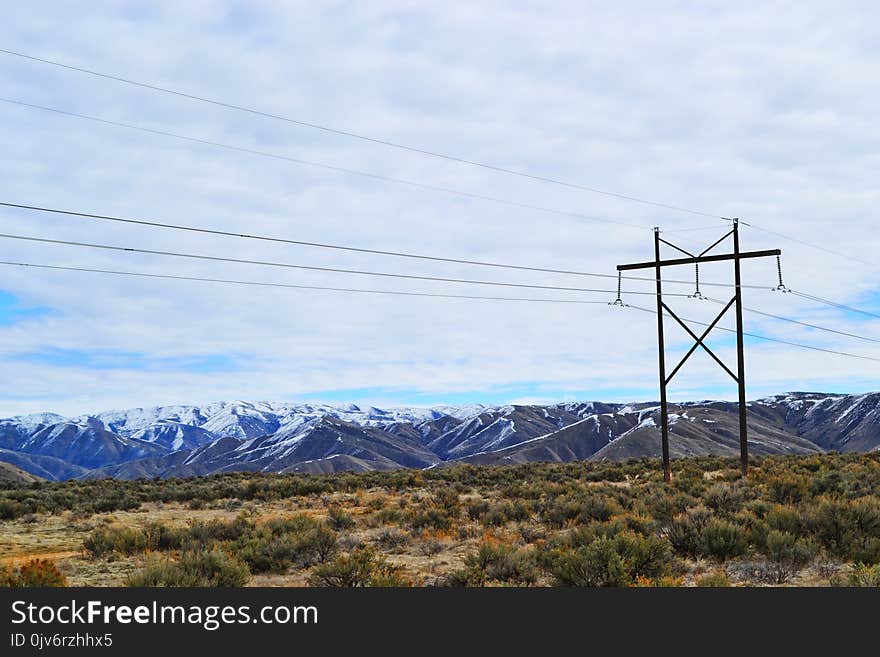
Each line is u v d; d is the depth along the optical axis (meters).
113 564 20.81
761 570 17.02
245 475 70.31
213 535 24.70
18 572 18.03
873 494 27.83
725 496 27.72
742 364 42.47
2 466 129.75
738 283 42.81
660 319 44.16
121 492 48.81
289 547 20.55
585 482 47.16
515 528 26.28
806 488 29.06
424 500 38.75
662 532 21.80
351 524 28.88
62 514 36.62
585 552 16.66
